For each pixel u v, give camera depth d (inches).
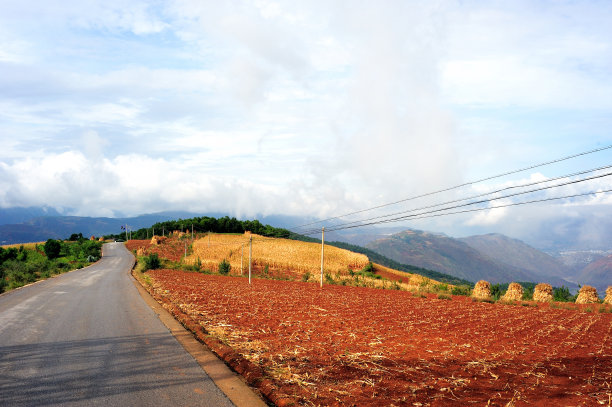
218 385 241.4
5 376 255.0
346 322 536.7
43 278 1427.2
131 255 3659.0
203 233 5620.1
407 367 305.7
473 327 550.3
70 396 219.1
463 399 232.2
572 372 310.2
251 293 928.3
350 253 3535.9
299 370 281.9
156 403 209.9
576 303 1091.9
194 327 427.2
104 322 462.0
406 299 987.3
